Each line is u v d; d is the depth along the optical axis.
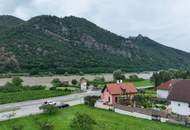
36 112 74.00
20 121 64.12
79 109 78.06
